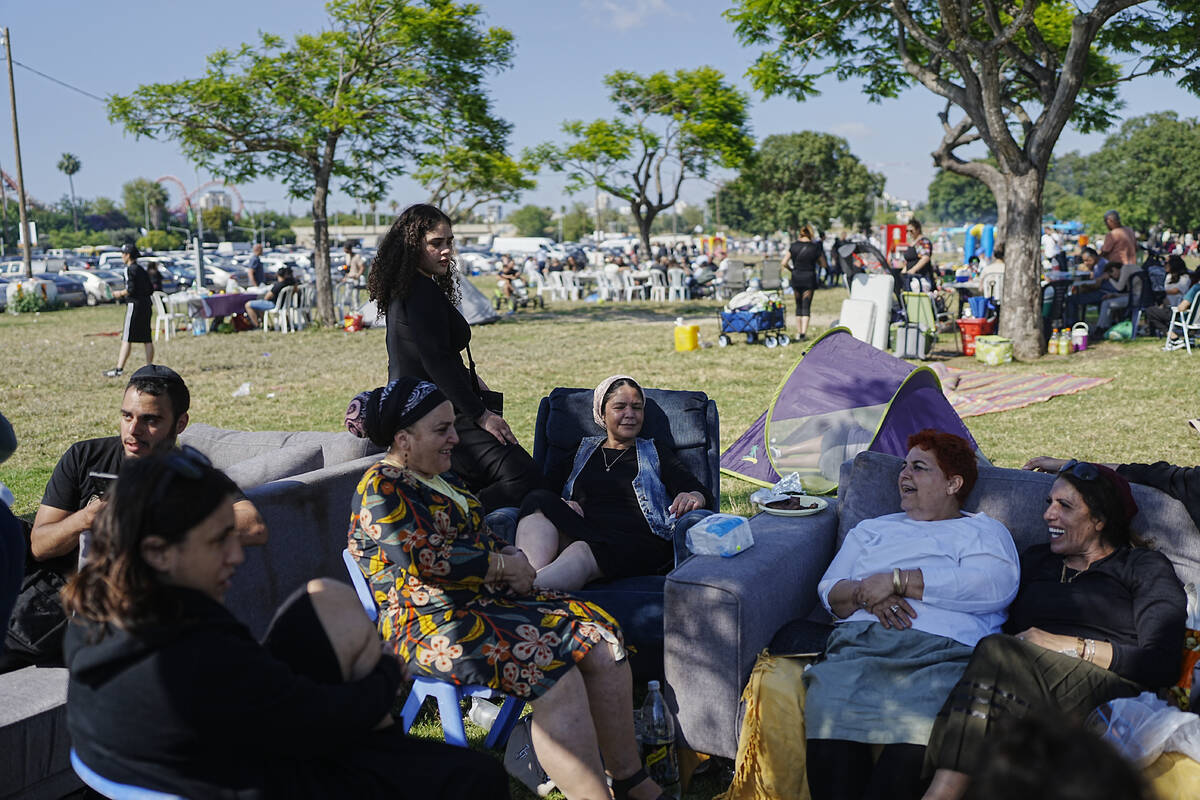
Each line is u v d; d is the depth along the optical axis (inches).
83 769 81.6
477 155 818.2
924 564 127.2
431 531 116.8
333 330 774.5
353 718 82.3
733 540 132.3
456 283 178.7
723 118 1248.2
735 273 909.8
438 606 117.0
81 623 77.3
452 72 767.1
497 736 132.7
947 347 565.0
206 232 3636.8
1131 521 127.1
